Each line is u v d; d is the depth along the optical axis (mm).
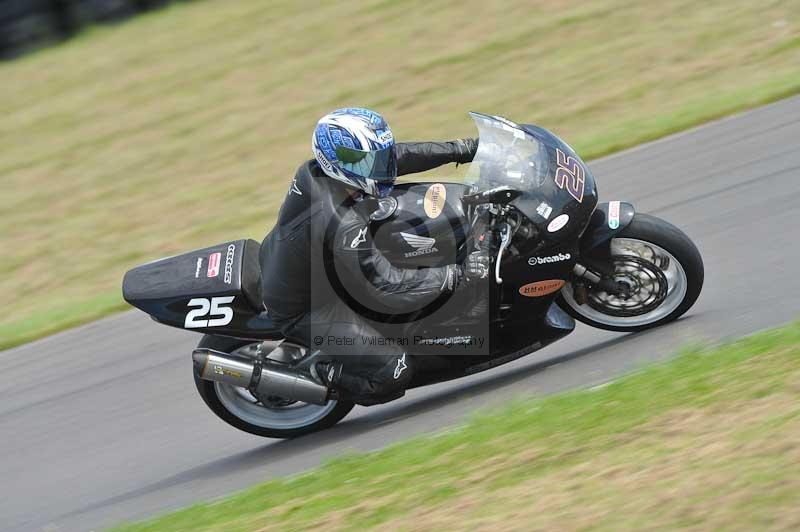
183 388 22922
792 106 30641
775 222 23078
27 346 27859
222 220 35656
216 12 61531
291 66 50375
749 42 39688
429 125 40094
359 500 14844
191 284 18578
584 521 12289
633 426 14586
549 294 17906
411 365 18328
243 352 19250
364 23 53281
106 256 35438
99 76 55719
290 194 17734
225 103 48125
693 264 18047
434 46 47938
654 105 36000
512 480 14102
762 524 11117
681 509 11867
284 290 17875
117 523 17531
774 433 12914
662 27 43469
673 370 16141
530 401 16688
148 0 63719
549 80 41312
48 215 41000
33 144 49281
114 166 44406
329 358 18469
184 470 19297
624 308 18766
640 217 18203
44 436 22328
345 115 16875
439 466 15258
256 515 15375
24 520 18812
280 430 19625
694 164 28422
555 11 48281
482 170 17328
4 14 61438
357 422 19906
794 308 18344
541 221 17172
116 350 25938
